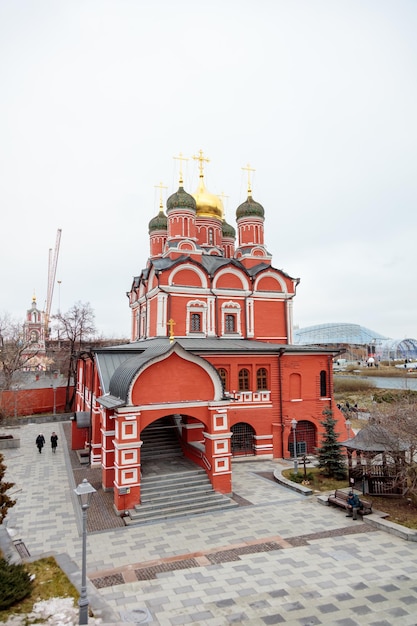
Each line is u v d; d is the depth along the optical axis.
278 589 13.56
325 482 25.06
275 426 32.25
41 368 93.62
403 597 13.01
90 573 14.69
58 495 23.66
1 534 16.89
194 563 15.41
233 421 31.25
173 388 22.33
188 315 35.47
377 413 25.69
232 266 37.28
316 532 18.22
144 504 20.78
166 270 35.12
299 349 33.19
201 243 44.59
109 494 23.69
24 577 12.93
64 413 54.62
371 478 22.67
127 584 13.95
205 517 20.09
